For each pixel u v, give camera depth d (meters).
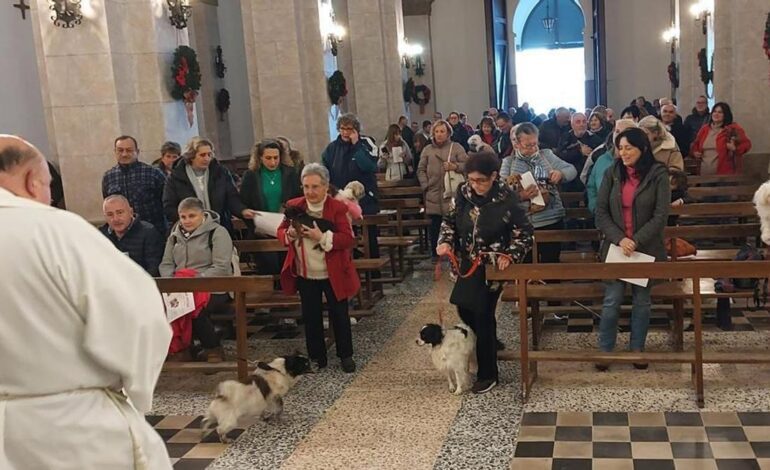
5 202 2.11
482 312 4.99
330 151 7.93
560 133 9.73
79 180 8.31
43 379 2.09
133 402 2.22
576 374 5.38
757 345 5.73
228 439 4.61
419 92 24.19
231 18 17.41
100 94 8.19
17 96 10.74
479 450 4.28
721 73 12.77
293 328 7.07
